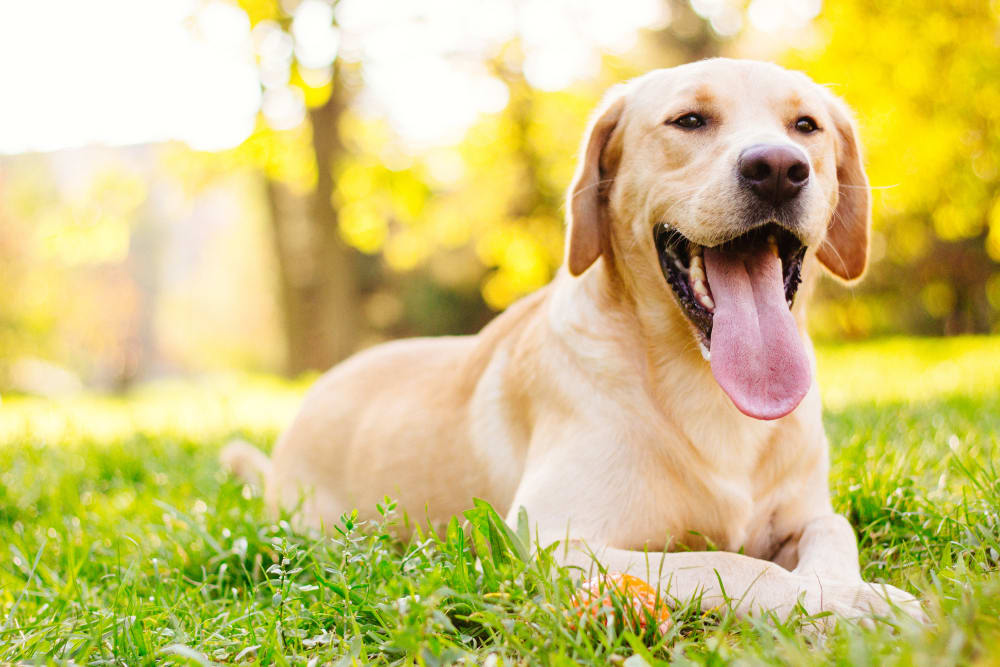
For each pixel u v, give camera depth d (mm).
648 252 3041
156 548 3586
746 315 2854
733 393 2719
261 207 31703
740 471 2988
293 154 17656
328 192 17391
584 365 3094
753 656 1805
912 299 27406
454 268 29906
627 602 2174
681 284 2969
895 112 14422
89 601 3010
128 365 45219
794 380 2756
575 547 2717
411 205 18172
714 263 2951
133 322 45312
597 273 3232
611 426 2975
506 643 2049
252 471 5172
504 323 3816
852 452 4117
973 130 14367
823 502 3168
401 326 31281
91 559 3553
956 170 14797
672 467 2939
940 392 7500
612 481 2904
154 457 6234
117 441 6793
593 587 2270
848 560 2656
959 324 27969
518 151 20719
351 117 18172
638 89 3234
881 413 5832
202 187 17500
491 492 3438
